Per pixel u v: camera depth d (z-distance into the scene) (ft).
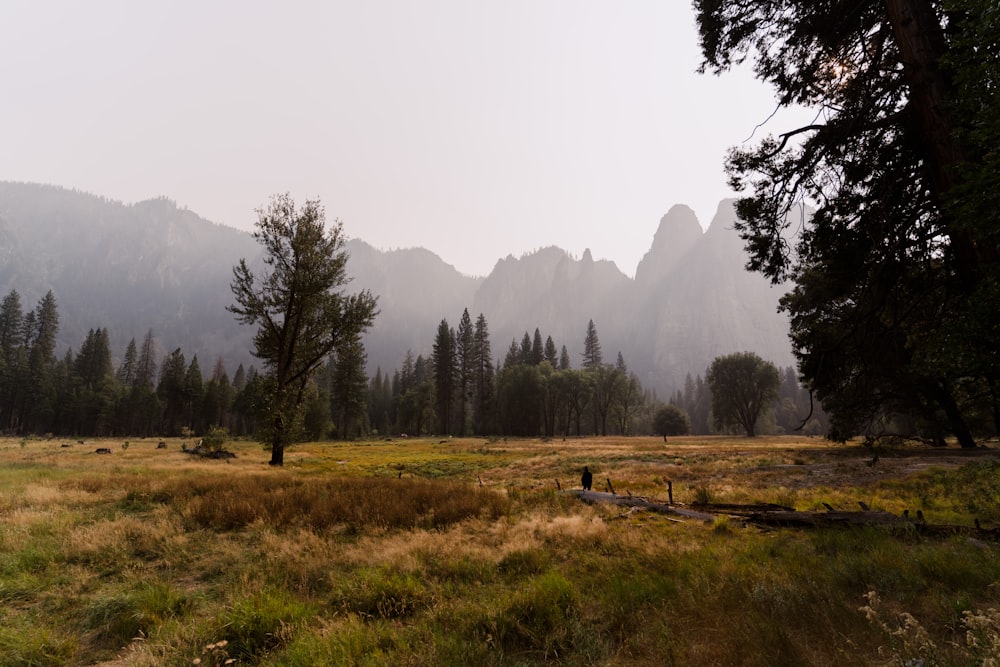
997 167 16.02
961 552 19.49
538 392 312.50
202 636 15.75
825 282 33.81
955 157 22.70
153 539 28.14
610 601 17.19
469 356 359.66
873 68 28.68
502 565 24.26
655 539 28.30
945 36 24.04
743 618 14.03
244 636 15.72
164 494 43.29
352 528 33.91
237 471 70.79
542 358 382.42
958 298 27.43
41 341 331.77
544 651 13.94
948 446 105.91
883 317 32.71
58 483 47.39
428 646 14.28
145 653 14.52
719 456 115.24
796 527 31.73
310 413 249.34
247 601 17.76
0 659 14.34
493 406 353.10
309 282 97.55
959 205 18.80
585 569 23.03
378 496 43.32
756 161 31.45
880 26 29.14
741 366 285.02
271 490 46.29
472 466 108.68
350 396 302.86
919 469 59.93
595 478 75.15
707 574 19.27
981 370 18.30
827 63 31.12
